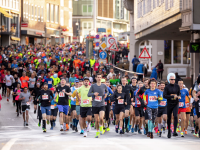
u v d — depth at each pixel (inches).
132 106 1715.1
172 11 2618.1
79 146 1143.6
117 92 1622.8
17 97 2299.5
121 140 1339.8
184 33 3432.6
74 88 1924.2
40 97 1732.3
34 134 1617.9
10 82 3034.0
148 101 1478.8
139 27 3809.1
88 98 1507.1
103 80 1776.6
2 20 7052.2
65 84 1766.7
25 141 1284.4
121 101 1616.6
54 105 1866.4
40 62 3730.3
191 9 2365.9
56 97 1765.5
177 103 1524.4
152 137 1456.7
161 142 1291.8
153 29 3282.5
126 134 1626.5
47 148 1099.9
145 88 1616.6
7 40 7194.9
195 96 1556.3
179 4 2460.6
